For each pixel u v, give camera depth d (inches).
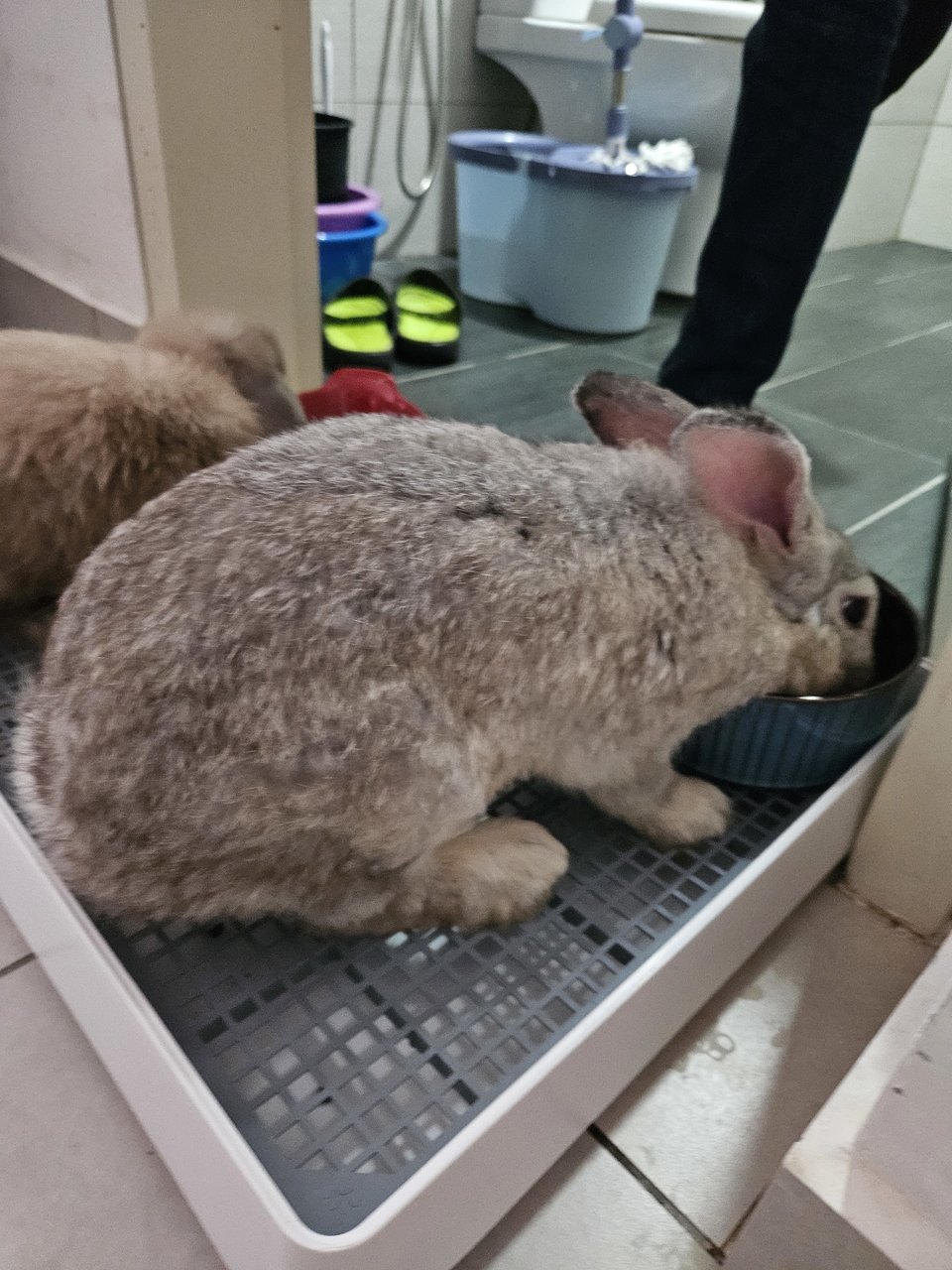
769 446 36.6
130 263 62.6
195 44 53.7
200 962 36.2
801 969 41.5
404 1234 27.1
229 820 29.8
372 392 57.7
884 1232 27.1
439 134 126.0
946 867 41.3
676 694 37.5
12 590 46.1
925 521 72.2
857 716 42.6
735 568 38.2
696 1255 31.9
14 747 35.9
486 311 114.4
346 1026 34.5
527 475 35.4
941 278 146.7
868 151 151.9
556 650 33.6
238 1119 31.1
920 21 67.3
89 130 60.9
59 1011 37.6
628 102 112.2
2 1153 33.0
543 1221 32.5
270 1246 26.3
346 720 29.8
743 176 67.7
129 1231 31.3
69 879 32.5
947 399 97.3
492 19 118.3
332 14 107.8
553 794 45.7
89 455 43.4
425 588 31.3
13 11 64.1
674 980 35.1
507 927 38.5
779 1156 34.8
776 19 61.9
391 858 32.8
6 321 86.3
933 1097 25.4
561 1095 31.6
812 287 137.8
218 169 57.9
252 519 31.6
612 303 105.4
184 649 29.6
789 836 38.9
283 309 64.7
